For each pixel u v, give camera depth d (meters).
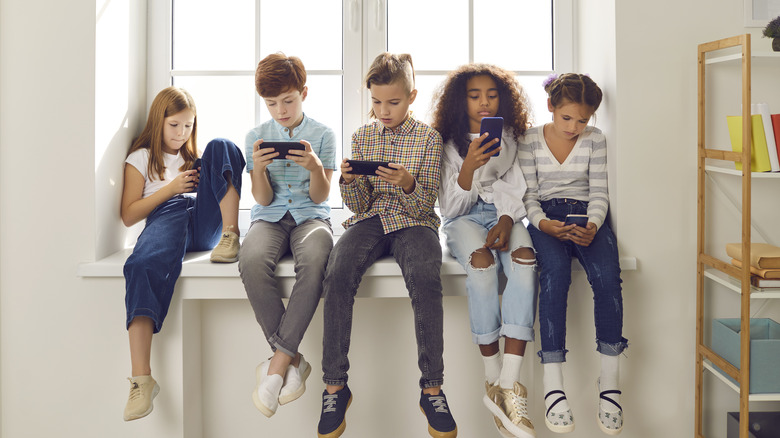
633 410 2.06
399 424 2.19
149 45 2.29
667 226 2.03
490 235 1.91
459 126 2.06
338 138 2.34
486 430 2.19
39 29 1.93
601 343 1.86
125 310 1.95
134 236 2.23
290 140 2.12
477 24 2.33
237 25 2.32
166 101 2.07
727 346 1.89
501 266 1.98
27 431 1.99
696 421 2.03
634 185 2.02
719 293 2.06
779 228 2.06
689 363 2.05
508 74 2.09
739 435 1.82
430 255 1.85
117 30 2.07
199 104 2.33
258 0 2.31
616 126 2.01
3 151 1.95
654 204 2.02
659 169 2.02
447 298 2.16
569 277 1.86
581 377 2.05
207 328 2.16
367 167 1.85
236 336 2.16
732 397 2.08
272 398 1.77
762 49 2.03
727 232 2.05
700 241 1.99
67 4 1.92
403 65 1.95
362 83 2.31
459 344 2.17
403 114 1.97
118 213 2.10
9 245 1.96
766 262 1.78
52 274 1.96
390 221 1.92
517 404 1.77
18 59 1.93
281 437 2.19
